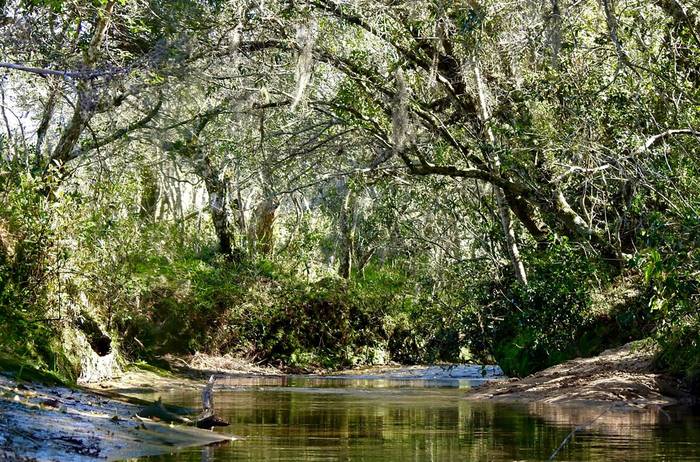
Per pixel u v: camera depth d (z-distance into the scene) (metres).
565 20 14.46
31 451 6.06
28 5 15.24
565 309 16.30
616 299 16.12
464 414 10.37
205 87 17.36
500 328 18.69
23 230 12.51
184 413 9.70
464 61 16.86
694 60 15.45
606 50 15.56
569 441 7.77
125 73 14.59
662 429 8.67
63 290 13.27
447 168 16.83
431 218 25.70
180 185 31.56
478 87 16.92
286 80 18.48
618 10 15.45
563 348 16.41
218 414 10.34
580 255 16.56
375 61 17.55
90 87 14.59
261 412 10.66
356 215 30.36
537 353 17.16
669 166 14.00
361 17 16.34
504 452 7.04
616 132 15.89
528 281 17.52
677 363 12.50
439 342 21.45
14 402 7.79
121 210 21.03
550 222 17.95
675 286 11.55
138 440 7.20
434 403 12.12
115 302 16.39
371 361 26.72
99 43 14.84
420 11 15.74
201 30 16.20
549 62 16.00
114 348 15.41
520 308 17.48
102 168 17.88
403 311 27.00
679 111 14.98
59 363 12.09
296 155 18.94
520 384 13.70
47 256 12.62
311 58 16.34
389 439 7.91
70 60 15.00
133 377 15.52
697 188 13.91
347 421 9.57
